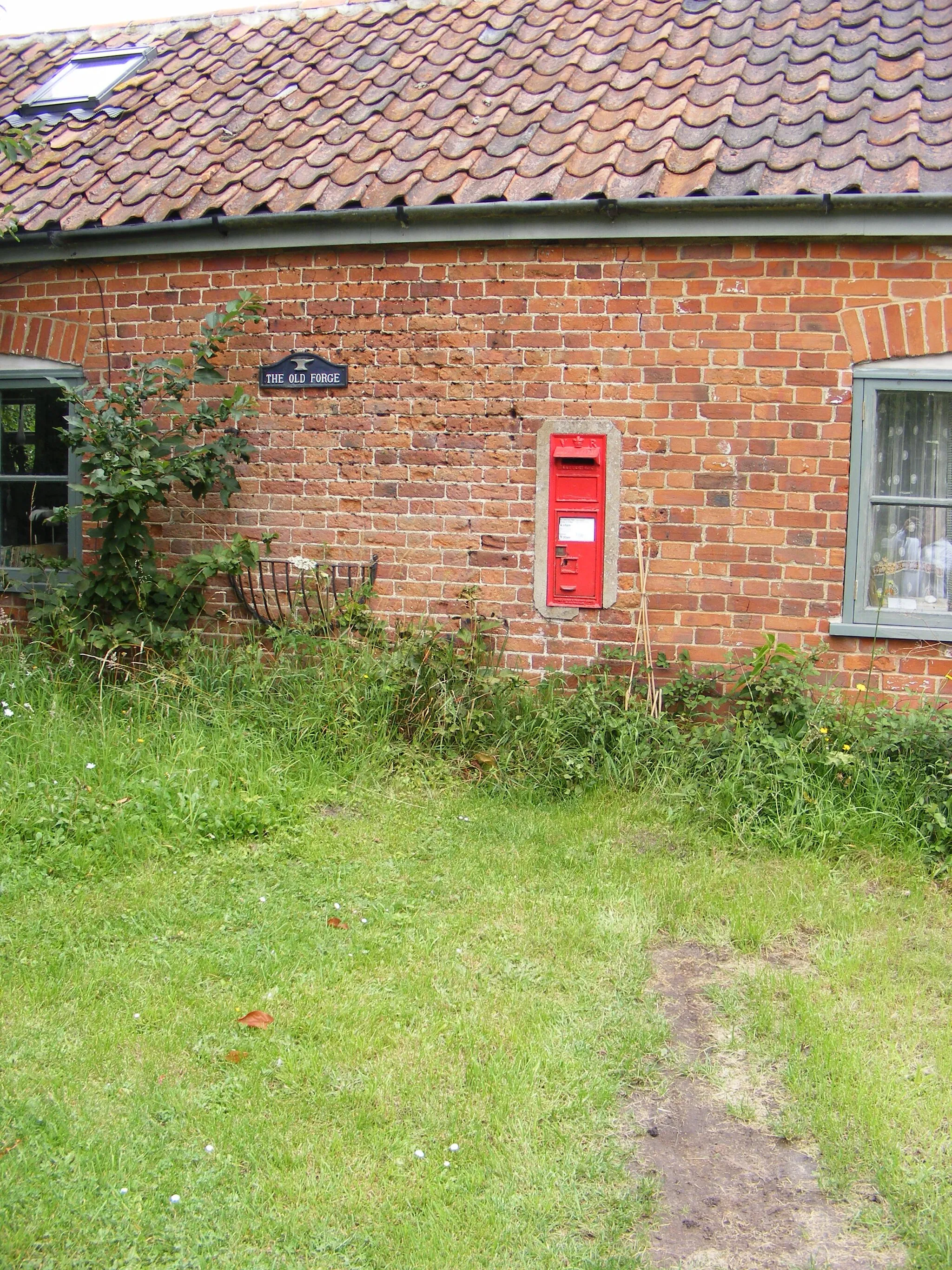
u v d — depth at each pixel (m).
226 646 7.26
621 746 6.00
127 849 5.01
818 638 6.18
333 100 7.75
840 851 5.32
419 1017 3.86
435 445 6.70
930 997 4.11
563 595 6.52
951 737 5.58
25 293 7.63
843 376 6.04
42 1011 3.83
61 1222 2.88
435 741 6.29
